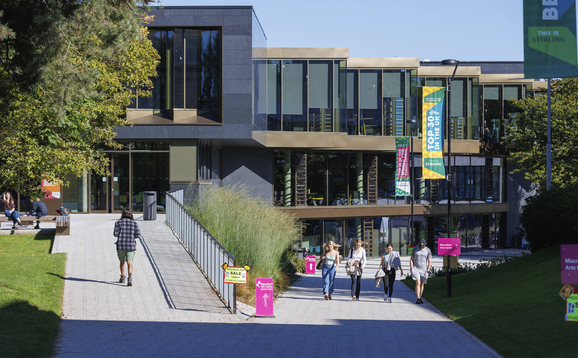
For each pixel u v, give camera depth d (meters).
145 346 9.55
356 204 43.56
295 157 40.84
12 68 14.99
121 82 25.39
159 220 26.56
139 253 18.53
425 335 12.32
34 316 10.86
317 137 39.06
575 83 41.34
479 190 50.44
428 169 37.56
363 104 42.69
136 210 31.80
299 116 39.06
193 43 31.27
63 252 18.39
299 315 14.95
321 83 39.34
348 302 18.45
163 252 18.78
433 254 47.62
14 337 9.15
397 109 43.19
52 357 8.53
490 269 24.05
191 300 13.99
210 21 31.05
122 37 15.89
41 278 14.38
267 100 38.69
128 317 12.09
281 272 24.25
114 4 15.77
